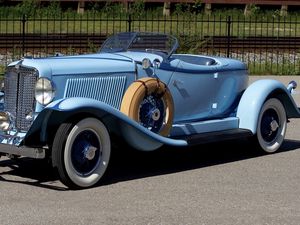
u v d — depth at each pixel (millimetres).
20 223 6207
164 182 7730
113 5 31828
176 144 8047
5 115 7590
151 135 7746
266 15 32000
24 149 7254
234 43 19891
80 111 7133
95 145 7410
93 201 6922
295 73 18078
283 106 9430
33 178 7824
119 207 6734
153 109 7992
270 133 9312
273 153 9359
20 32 21703
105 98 7855
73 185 7262
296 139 10438
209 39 18797
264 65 18578
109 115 7375
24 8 28406
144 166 8523
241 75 9336
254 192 7348
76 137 7195
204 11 32875
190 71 8609
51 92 7367
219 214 6570
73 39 18828
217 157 9094
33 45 18609
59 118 7230
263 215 6566
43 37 18750
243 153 9336
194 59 9156
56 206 6730
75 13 29719
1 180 7715
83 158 7285
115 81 7914
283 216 6551
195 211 6648
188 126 8570
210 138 8508
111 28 23750
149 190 7375
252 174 8148
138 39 8742
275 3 35312
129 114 7785
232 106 9234
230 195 7219
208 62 9008
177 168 8438
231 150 9539
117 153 8945
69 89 7531
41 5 31469
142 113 7922
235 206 6832
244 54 19766
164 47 8500
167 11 32625
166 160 8891
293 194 7301
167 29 22906
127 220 6352
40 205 6754
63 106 6984
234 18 30312
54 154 7137
